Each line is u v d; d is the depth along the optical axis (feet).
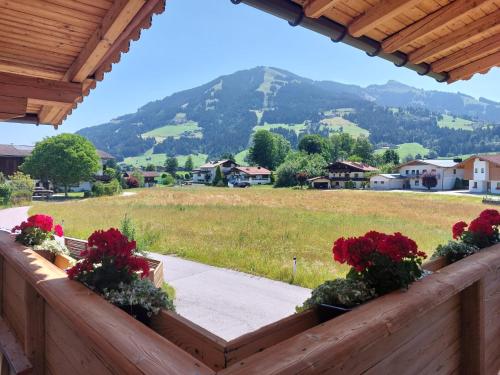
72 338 5.48
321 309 5.21
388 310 4.56
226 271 25.31
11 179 110.83
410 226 47.65
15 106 10.52
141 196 120.98
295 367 3.13
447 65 9.50
